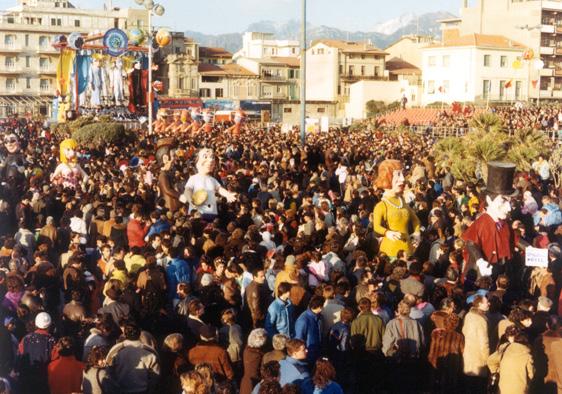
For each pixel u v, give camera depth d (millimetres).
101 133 44812
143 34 63938
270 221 16656
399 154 29906
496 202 14109
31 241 15562
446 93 89625
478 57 86688
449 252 13953
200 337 9562
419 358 10539
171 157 26062
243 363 9914
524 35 91062
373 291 11133
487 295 11328
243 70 104125
